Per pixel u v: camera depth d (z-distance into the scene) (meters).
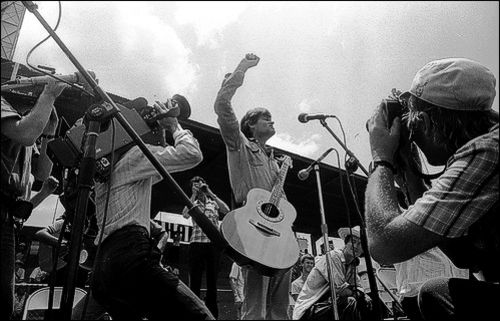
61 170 1.66
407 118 1.11
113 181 1.42
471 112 0.99
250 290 1.76
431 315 1.02
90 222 1.68
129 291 1.24
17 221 1.41
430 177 1.13
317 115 2.34
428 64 1.10
